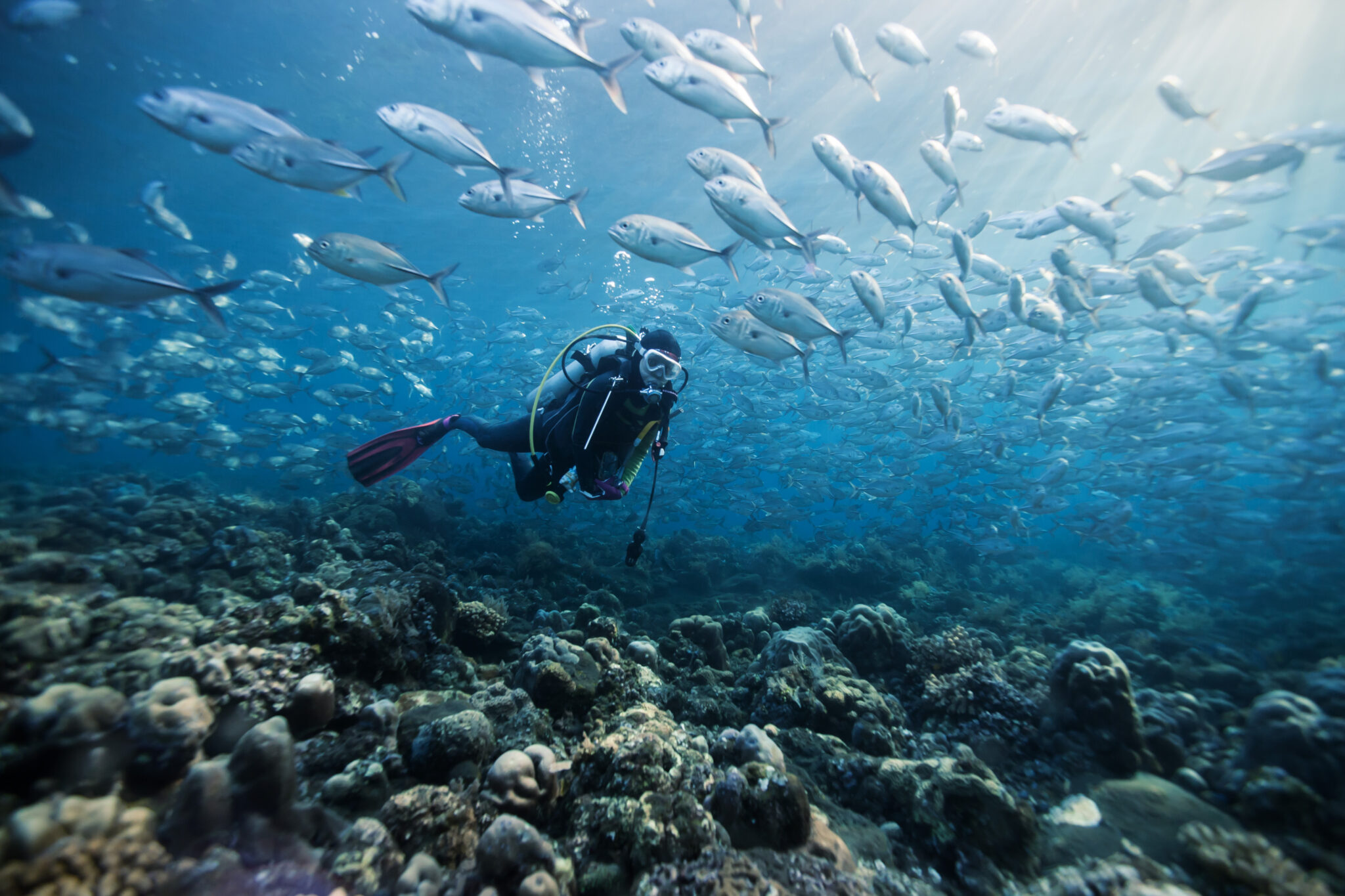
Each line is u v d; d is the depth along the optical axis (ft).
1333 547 31.96
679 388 11.87
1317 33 47.47
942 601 33.22
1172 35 47.93
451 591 14.89
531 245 98.89
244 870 6.01
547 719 10.91
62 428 34.91
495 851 6.57
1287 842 8.93
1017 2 44.01
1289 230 34.37
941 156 24.23
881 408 44.19
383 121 15.65
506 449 13.82
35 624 8.79
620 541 42.83
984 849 8.86
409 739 9.16
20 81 51.06
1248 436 35.91
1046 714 12.80
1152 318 34.24
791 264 59.26
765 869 7.61
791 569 40.32
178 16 44.04
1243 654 21.62
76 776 6.38
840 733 13.15
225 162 68.28
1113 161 72.23
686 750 10.06
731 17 45.68
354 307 155.94
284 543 21.02
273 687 8.59
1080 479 43.24
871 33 47.39
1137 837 9.30
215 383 44.21
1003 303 36.96
